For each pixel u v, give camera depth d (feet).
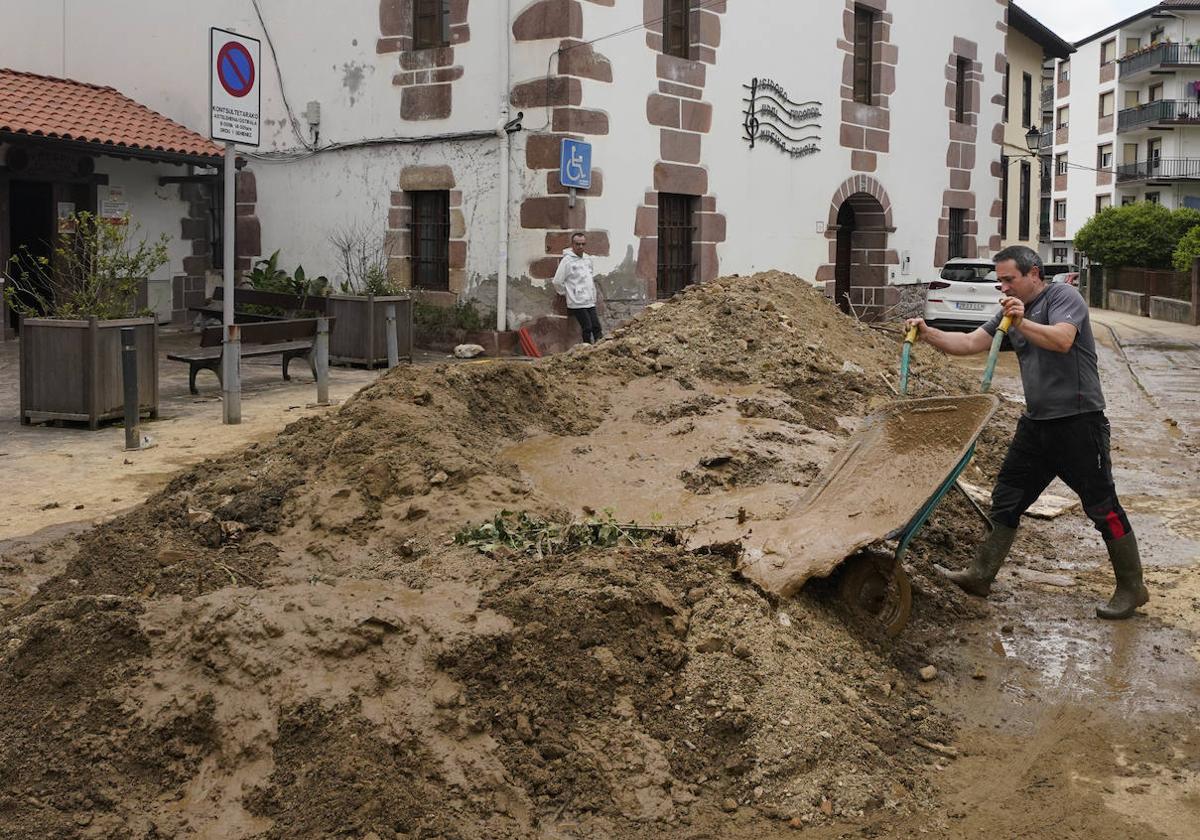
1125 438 37.73
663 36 57.36
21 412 33.76
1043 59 111.34
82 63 67.92
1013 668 17.22
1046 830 12.64
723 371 31.42
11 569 20.03
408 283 57.62
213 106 33.04
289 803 12.26
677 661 14.61
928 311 69.15
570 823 12.31
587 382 29.14
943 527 23.03
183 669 13.80
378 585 15.92
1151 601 20.33
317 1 58.95
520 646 14.29
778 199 66.39
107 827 12.06
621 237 55.36
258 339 37.29
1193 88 189.26
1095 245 139.23
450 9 54.39
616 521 19.57
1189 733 15.12
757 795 12.96
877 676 16.01
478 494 19.79
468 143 54.39
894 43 75.72
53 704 13.55
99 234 35.83
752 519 19.89
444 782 12.51
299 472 20.70
